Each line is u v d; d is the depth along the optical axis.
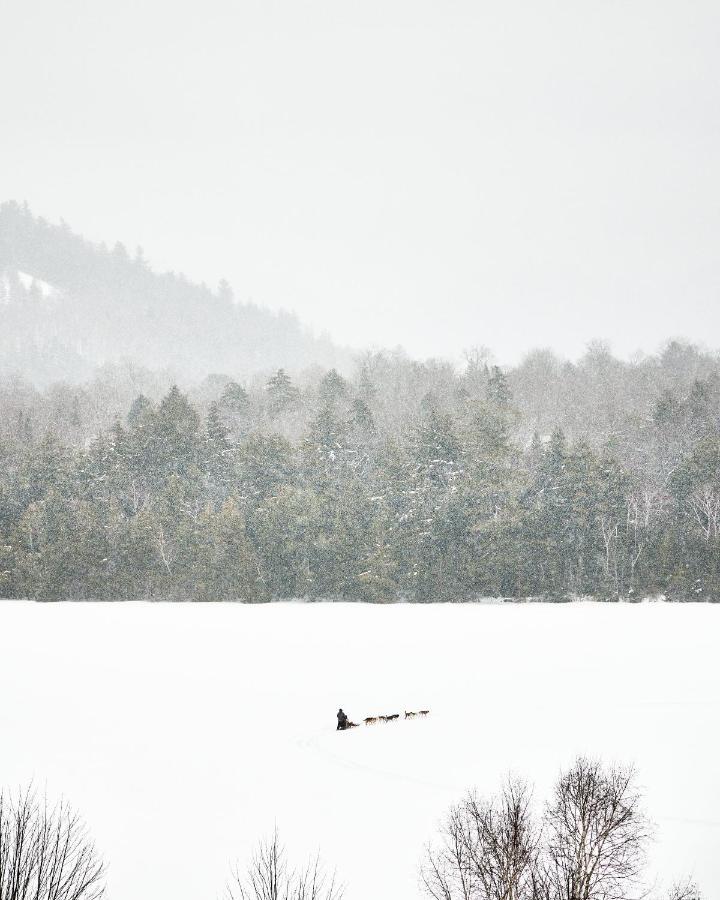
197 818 52.94
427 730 76.12
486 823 40.12
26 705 93.38
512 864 37.62
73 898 34.50
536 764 62.56
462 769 62.22
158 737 77.62
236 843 48.19
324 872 43.69
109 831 50.09
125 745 74.44
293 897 40.59
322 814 53.56
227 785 60.62
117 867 43.72
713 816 49.28
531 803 51.16
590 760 61.62
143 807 55.53
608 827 41.09
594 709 82.56
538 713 81.62
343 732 77.69
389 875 42.72
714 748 65.12
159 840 48.59
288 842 48.38
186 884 42.00
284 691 101.94
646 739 68.75
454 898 39.09
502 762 63.47
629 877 40.34
